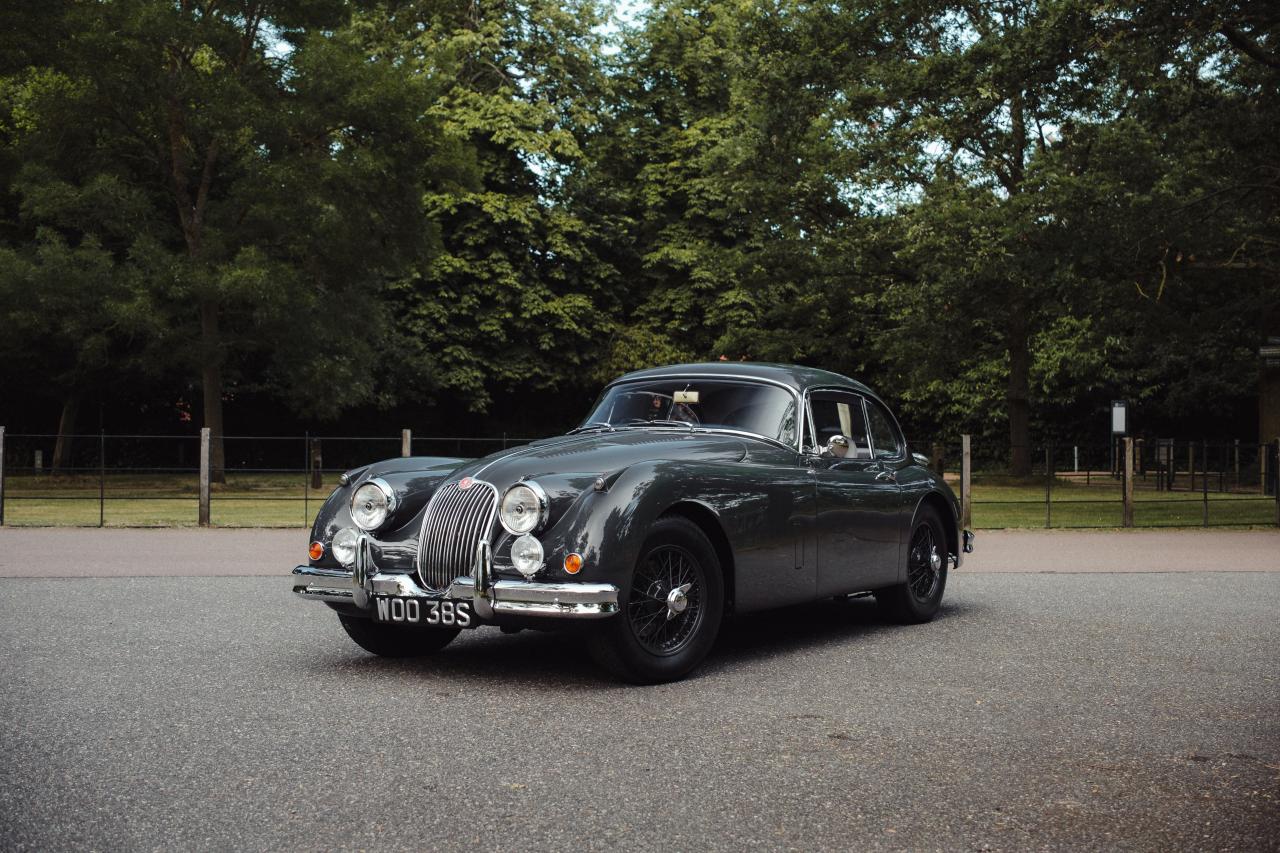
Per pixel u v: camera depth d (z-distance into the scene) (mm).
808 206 27984
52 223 27578
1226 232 19109
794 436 6879
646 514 5594
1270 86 18578
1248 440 36906
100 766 4164
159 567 10773
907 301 24219
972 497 17078
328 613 7953
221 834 3445
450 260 35344
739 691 5559
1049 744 4543
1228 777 4086
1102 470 19516
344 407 35750
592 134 38781
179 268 23469
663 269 39375
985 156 25141
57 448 16875
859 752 4414
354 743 4523
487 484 5789
